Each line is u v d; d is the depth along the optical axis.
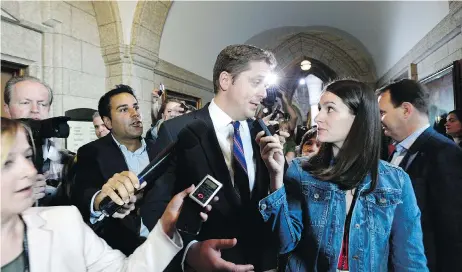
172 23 4.92
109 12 4.07
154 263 0.83
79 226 0.83
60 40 3.58
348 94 1.09
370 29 6.47
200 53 6.06
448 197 1.34
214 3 5.62
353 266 1.07
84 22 3.96
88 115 3.39
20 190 0.68
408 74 4.90
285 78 10.09
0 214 0.67
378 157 1.10
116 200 0.89
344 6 6.37
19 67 3.27
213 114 1.29
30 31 3.32
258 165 1.27
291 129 2.38
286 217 1.10
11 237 0.72
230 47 1.24
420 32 4.34
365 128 1.08
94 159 1.66
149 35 4.43
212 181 0.95
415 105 1.54
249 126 1.36
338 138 1.11
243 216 1.20
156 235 0.86
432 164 1.42
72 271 0.79
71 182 1.53
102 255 0.87
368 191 1.09
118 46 4.11
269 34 7.96
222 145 1.27
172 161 1.23
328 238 1.11
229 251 1.16
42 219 0.79
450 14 3.26
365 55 7.41
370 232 1.08
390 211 1.08
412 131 1.57
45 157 1.38
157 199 1.23
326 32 7.79
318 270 1.12
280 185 1.08
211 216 1.18
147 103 4.51
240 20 6.73
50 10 3.45
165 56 5.00
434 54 3.90
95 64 4.13
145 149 2.05
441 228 1.36
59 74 3.57
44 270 0.73
